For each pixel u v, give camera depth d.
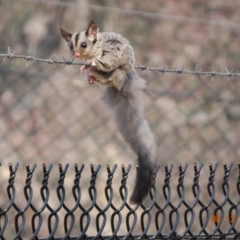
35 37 50.12
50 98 42.12
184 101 41.91
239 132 41.41
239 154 40.72
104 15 52.16
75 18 52.19
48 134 41.06
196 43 49.22
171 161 39.78
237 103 41.81
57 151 40.53
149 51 49.84
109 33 22.27
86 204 38.19
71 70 42.97
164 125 40.78
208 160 40.25
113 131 40.94
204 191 38.38
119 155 40.41
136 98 22.34
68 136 40.91
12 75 42.38
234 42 48.84
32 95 42.31
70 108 41.69
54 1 49.34
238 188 21.17
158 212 20.33
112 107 22.45
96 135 41.00
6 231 35.19
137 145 21.89
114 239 20.22
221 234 20.91
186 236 20.70
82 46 21.58
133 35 50.75
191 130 40.97
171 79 43.31
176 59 49.06
